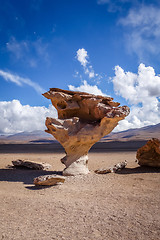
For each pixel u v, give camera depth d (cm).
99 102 1070
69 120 1011
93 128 1035
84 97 1047
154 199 562
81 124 1061
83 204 523
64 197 602
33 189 723
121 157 1992
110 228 374
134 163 1442
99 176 955
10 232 358
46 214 449
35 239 332
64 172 1001
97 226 383
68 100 1045
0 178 960
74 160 1041
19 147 4297
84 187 746
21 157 2075
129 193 638
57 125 985
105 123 1042
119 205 512
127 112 1020
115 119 1018
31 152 2914
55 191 684
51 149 3606
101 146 4312
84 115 1103
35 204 524
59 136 1005
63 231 362
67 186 762
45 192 671
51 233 354
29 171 1197
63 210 474
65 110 1057
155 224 391
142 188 707
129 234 350
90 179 894
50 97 1026
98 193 649
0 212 464
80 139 1014
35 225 389
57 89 1040
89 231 362
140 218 422
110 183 808
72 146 1045
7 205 517
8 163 1581
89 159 1859
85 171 1031
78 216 434
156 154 1178
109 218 422
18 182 868
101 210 473
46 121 1001
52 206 506
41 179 759
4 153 2741
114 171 1072
